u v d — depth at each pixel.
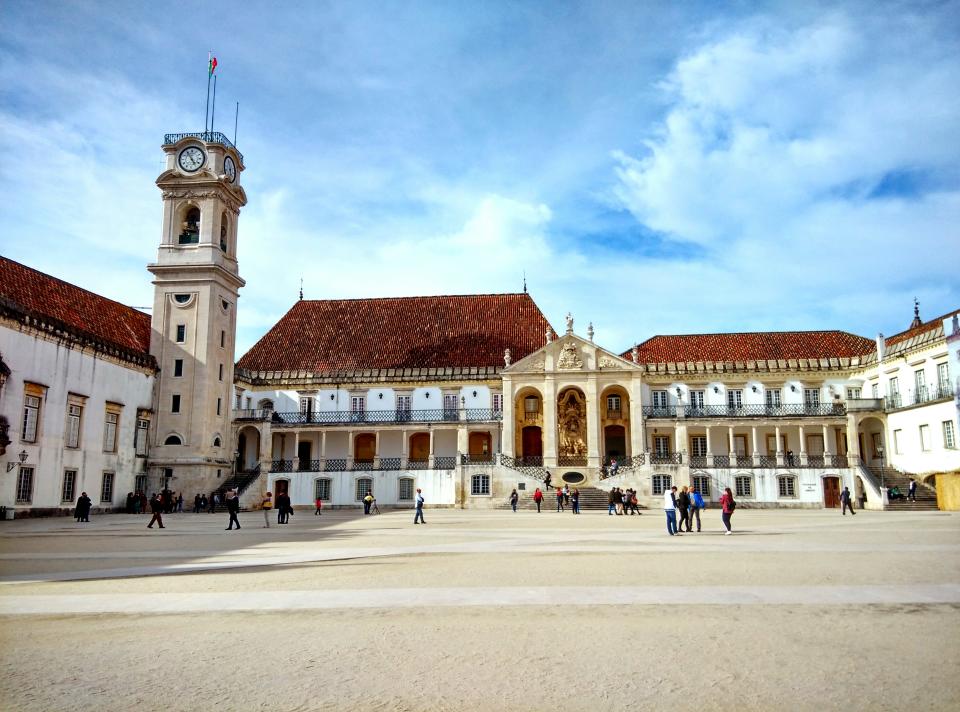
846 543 22.95
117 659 9.38
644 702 7.63
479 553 20.86
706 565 17.45
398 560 19.27
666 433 64.38
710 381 65.19
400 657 9.35
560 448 63.38
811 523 34.53
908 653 9.32
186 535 29.69
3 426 42.03
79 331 49.56
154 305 59.72
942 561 17.89
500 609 12.18
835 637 10.14
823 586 14.07
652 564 17.73
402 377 65.62
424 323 71.19
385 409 65.56
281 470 60.59
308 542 25.39
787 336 68.69
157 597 13.59
